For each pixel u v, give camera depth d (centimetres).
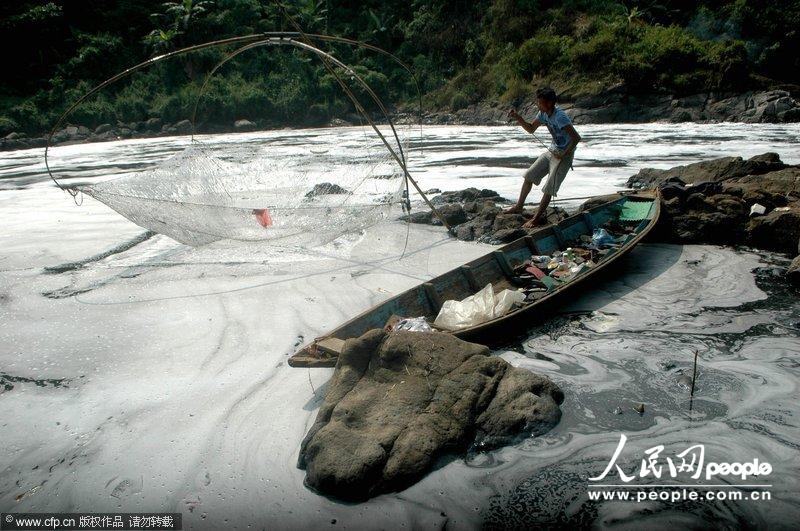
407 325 416
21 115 3294
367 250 710
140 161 1933
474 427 341
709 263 634
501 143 2116
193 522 286
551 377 404
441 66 4250
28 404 391
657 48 3172
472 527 280
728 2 3491
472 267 526
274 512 291
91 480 317
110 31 3925
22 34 3569
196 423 363
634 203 758
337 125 3891
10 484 315
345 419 331
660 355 432
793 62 3331
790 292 545
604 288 572
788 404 365
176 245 757
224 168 818
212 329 497
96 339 484
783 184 828
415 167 1464
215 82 3847
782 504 288
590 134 2356
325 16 4247
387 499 298
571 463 320
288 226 614
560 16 3828
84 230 858
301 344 464
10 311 547
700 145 1808
